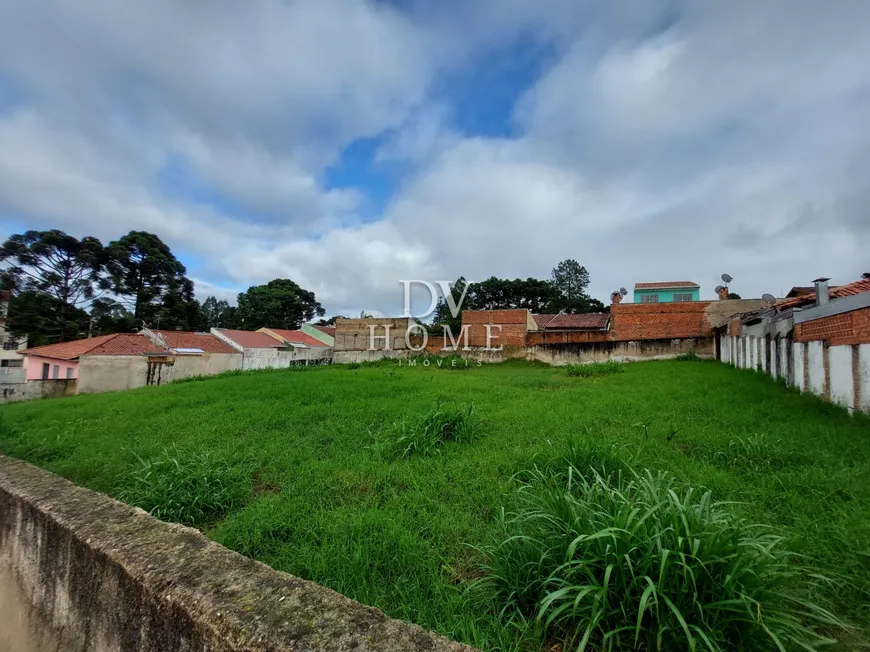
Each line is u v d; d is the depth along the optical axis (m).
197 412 6.51
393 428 4.70
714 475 3.11
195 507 3.00
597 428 4.70
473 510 2.84
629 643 1.54
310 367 17.14
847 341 5.45
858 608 1.72
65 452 4.73
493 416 5.51
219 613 1.19
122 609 1.47
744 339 10.29
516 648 1.55
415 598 1.91
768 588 1.60
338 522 2.63
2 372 17.52
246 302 38.97
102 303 27.80
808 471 3.15
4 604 2.18
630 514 1.77
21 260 25.69
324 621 1.17
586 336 15.84
